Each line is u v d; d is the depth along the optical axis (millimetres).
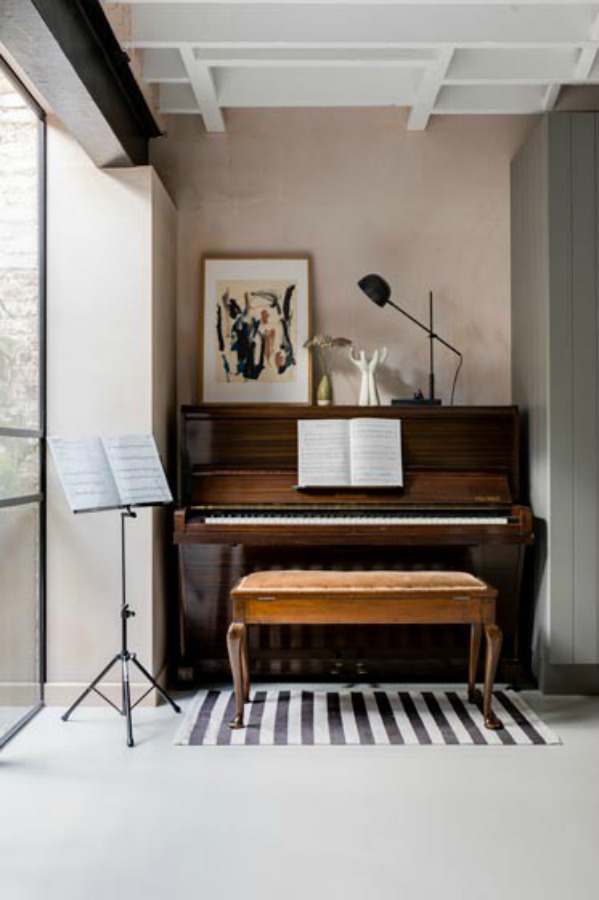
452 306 4496
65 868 2318
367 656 4023
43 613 3766
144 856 2387
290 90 4230
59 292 3789
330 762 3096
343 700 3799
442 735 3365
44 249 3777
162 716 3615
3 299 3293
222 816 2646
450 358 4496
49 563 3777
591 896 2182
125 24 3457
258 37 3533
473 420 4047
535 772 3010
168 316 4227
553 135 3855
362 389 4266
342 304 4500
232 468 3973
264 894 2182
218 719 3545
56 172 3785
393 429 4008
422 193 4492
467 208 4492
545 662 3893
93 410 3789
